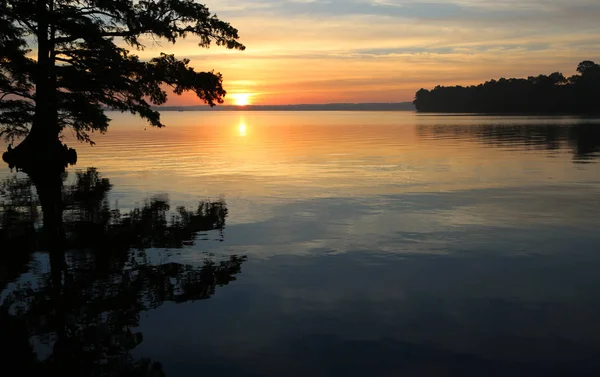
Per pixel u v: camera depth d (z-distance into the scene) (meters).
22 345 5.16
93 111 23.97
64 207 13.37
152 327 5.57
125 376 4.51
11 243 9.52
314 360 4.79
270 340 5.21
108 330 5.50
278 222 10.91
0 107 23.36
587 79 142.00
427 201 13.26
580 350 4.92
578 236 9.41
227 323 5.65
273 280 7.11
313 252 8.55
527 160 23.17
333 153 28.81
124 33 24.64
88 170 22.17
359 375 4.51
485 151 28.22
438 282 6.96
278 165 22.75
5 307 6.21
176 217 11.66
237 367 4.67
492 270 7.47
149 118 25.92
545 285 6.79
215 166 22.72
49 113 23.95
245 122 104.19
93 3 24.55
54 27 23.69
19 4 22.58
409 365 4.68
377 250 8.62
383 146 33.72
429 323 5.59
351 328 5.49
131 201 14.05
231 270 7.60
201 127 76.06
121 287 6.89
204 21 25.52
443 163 22.55
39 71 23.09
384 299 6.34
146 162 25.17
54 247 9.17
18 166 23.72
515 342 5.11
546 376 4.46
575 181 16.58
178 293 6.62
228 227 10.52
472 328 5.45
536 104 148.38
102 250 8.91
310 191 15.17
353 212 11.91
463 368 4.61
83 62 24.23
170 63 26.03
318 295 6.50
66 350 5.05
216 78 27.02
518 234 9.62
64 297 6.54
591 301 6.18
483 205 12.60
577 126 58.38
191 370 4.62
